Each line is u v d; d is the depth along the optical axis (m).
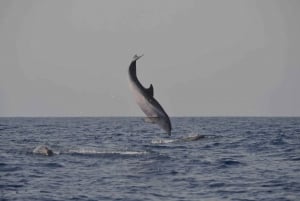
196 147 121.31
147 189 64.62
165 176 74.50
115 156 97.31
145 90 71.94
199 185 67.44
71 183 68.69
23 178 72.88
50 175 75.44
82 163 88.06
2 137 165.75
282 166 85.75
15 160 92.38
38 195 60.72
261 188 65.31
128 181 70.19
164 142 137.75
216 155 102.31
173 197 60.06
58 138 159.38
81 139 153.62
